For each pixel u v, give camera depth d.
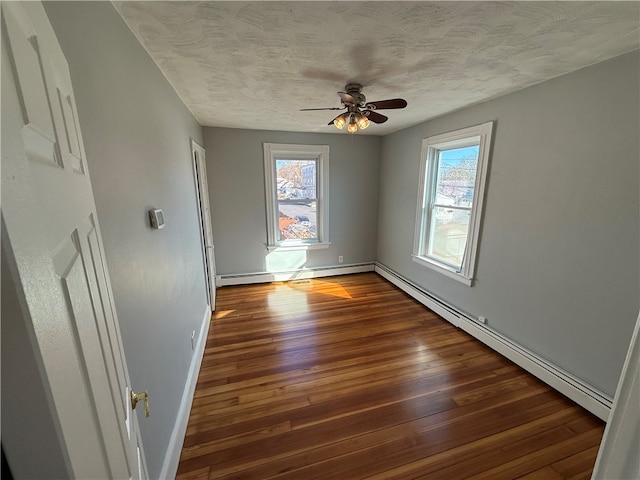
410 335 2.84
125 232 1.08
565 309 1.97
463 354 2.51
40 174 0.40
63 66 0.61
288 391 2.07
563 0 1.13
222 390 2.09
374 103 1.94
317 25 1.32
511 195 2.31
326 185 4.30
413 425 1.77
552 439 1.67
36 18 0.47
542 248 2.10
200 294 2.68
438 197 3.40
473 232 2.71
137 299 1.16
